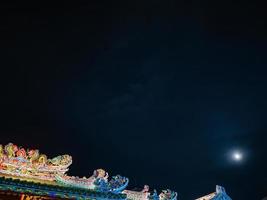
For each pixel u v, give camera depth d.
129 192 18.83
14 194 15.14
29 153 16.89
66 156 17.73
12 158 16.45
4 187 14.95
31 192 15.48
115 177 18.03
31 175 16.69
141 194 19.17
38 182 15.94
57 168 17.38
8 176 16.14
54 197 15.98
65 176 17.36
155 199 19.33
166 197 19.84
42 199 15.77
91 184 17.73
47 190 15.90
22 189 15.32
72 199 16.39
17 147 16.69
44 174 17.02
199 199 22.31
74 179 17.48
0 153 16.19
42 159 17.12
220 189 21.55
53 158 17.45
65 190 16.28
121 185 18.02
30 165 16.80
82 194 16.67
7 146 16.44
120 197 17.50
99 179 17.56
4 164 16.23
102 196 17.11
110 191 17.47
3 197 15.07
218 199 21.20
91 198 16.84
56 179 17.17
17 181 15.25
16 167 16.47
